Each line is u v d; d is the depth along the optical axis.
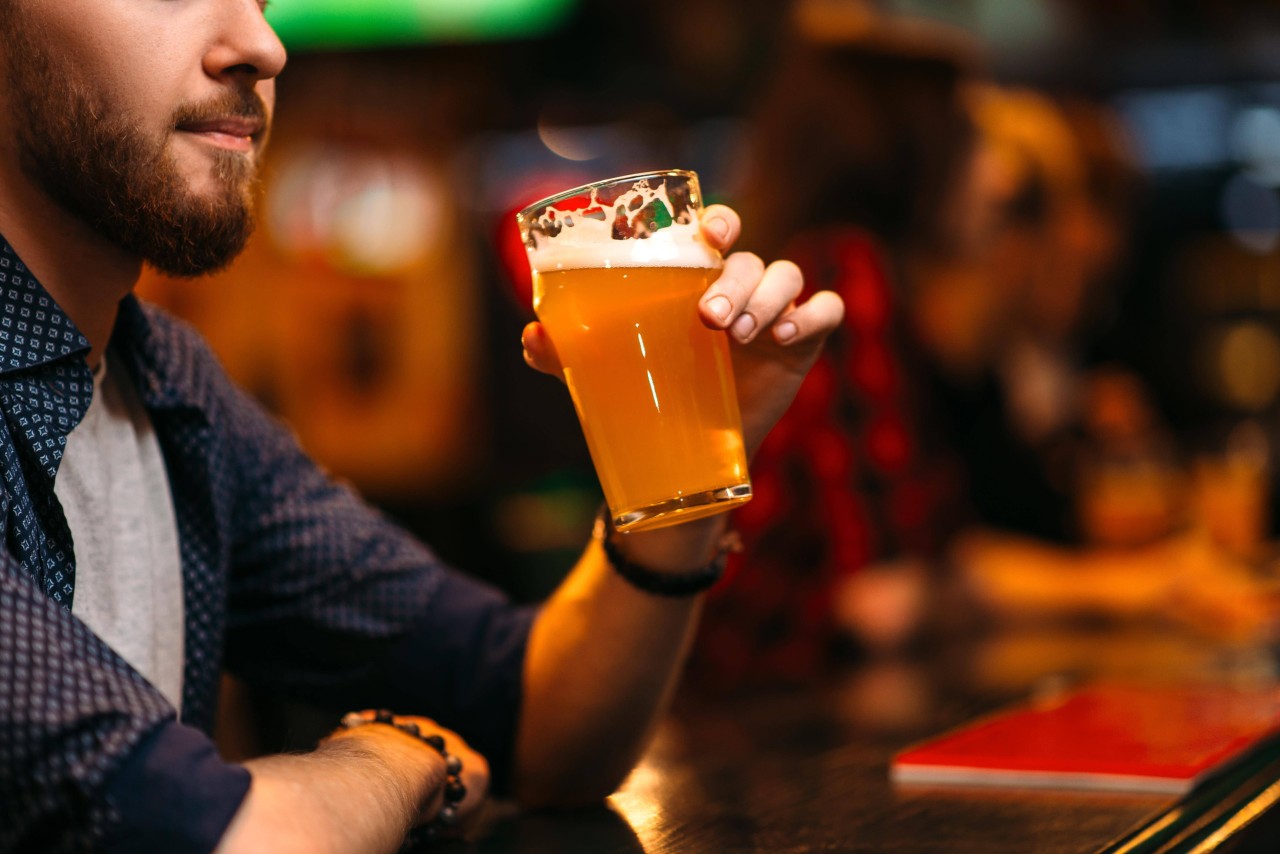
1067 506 3.09
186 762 0.74
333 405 4.63
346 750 0.93
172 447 1.18
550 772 1.20
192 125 0.95
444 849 1.02
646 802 1.17
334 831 0.79
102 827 0.71
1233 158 5.99
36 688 0.72
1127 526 2.70
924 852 0.95
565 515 4.52
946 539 2.36
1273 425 5.79
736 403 1.02
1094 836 0.97
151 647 1.13
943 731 1.41
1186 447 4.07
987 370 3.02
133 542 1.13
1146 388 6.07
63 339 0.97
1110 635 2.22
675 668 1.20
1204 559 2.46
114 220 0.95
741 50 4.76
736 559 2.04
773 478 2.05
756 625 2.04
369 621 1.28
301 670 1.32
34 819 0.71
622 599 1.17
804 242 2.18
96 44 0.91
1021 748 1.22
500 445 5.14
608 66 4.90
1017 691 1.65
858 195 2.24
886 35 2.27
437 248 4.79
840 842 0.98
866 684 1.80
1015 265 2.87
